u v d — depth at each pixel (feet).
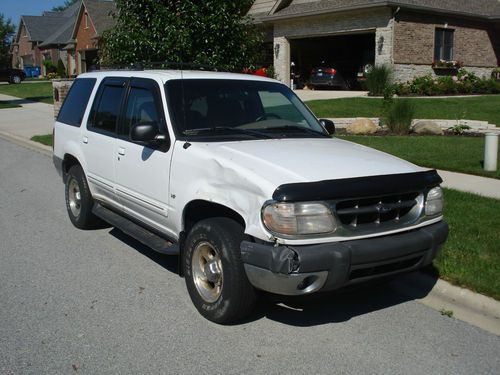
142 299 16.21
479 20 80.79
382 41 70.33
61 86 62.44
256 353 13.17
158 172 16.56
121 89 19.70
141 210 18.02
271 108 18.51
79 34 151.33
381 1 67.00
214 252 14.52
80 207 22.86
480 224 21.52
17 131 56.95
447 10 73.46
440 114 51.67
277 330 14.38
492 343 13.88
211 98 17.52
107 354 13.03
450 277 16.93
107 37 35.68
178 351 13.23
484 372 12.49
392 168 14.51
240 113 17.60
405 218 14.20
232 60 35.58
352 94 68.95
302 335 14.14
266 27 88.48
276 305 15.93
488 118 49.80
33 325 14.49
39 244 21.45
